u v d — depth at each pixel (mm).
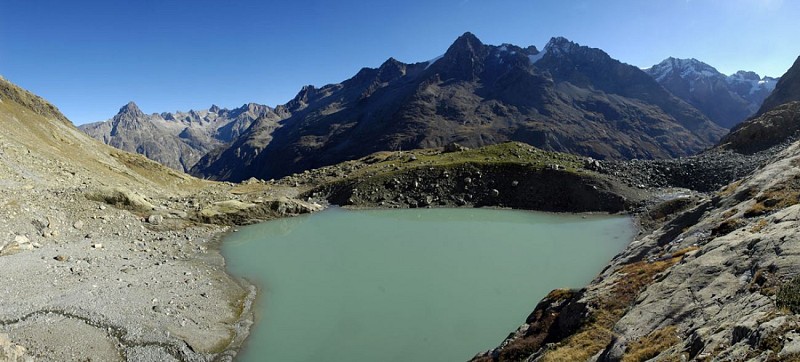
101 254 42125
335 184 99562
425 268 45375
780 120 89312
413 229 66000
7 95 114312
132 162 106500
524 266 45344
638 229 59438
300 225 70688
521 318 32969
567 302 25484
